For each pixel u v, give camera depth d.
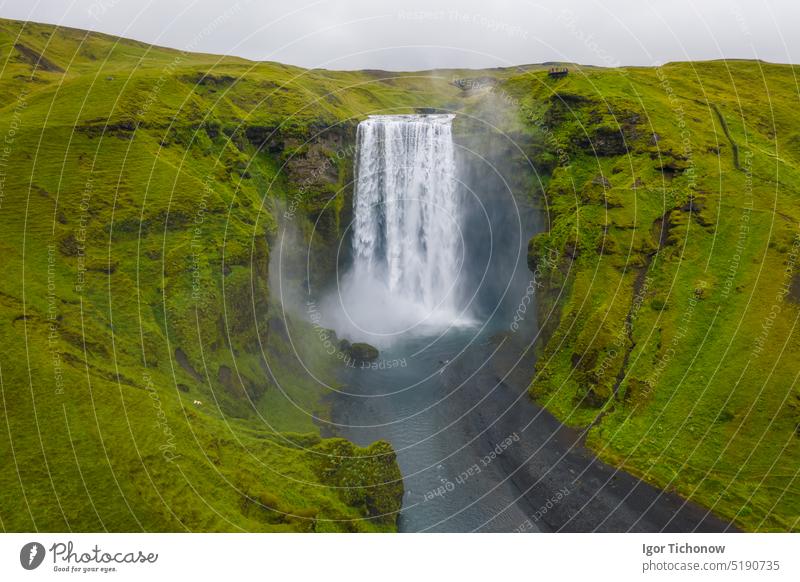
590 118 76.12
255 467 38.72
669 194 66.44
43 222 50.00
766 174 68.81
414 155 88.38
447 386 62.47
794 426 44.94
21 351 36.84
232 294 53.31
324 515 37.12
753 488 42.25
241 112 78.88
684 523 40.69
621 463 47.31
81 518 29.69
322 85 104.25
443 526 42.00
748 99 90.69
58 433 33.00
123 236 52.16
